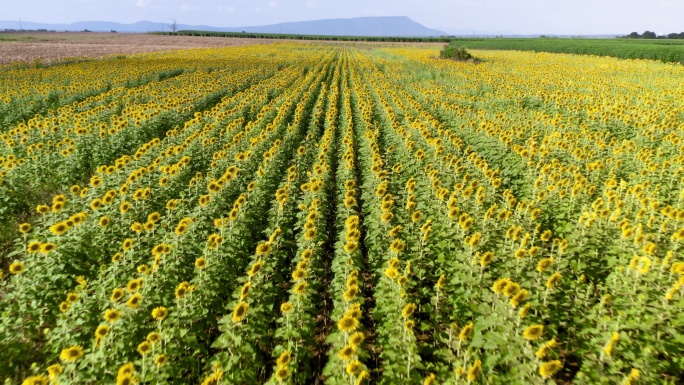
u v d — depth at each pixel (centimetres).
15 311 655
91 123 1819
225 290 740
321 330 739
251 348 584
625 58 5681
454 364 553
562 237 920
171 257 787
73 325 606
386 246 859
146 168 1180
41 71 3325
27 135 1561
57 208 873
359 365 484
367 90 3228
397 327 607
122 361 564
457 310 684
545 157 1373
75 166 1312
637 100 2367
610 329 591
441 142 1456
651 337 577
